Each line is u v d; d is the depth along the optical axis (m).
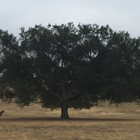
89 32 38.25
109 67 37.44
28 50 38.03
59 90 41.50
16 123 31.22
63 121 34.72
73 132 22.84
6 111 63.31
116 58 37.09
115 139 19.34
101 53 38.50
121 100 38.50
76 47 38.09
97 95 39.31
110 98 39.22
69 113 64.69
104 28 38.38
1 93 39.25
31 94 39.16
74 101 43.06
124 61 37.16
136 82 36.62
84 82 37.47
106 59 38.06
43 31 37.88
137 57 37.59
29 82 37.19
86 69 36.22
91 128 25.78
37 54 38.16
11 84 36.91
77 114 62.22
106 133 22.31
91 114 62.72
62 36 37.72
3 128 25.64
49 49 38.09
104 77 37.66
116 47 37.12
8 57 36.66
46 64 38.03
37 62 37.72
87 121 34.75
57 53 38.25
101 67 38.94
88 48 37.78
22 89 36.72
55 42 37.81
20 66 37.53
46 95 42.06
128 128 25.89
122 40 37.16
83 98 41.16
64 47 38.16
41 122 32.84
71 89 40.12
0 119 39.41
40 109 70.06
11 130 24.09
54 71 37.97
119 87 36.19
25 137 20.03
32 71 38.09
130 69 37.84
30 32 38.12
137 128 25.94
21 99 39.53
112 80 36.75
